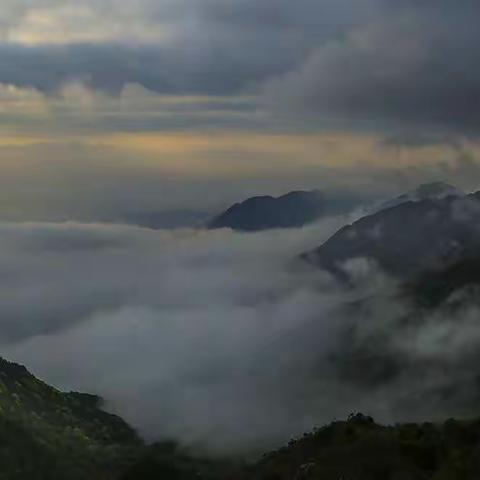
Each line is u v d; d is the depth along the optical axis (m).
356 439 188.88
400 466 169.62
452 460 165.25
